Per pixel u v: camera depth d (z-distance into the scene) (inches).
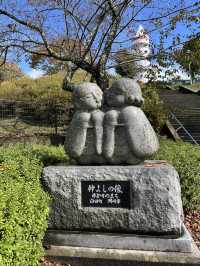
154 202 68.2
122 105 74.1
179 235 67.8
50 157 99.4
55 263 67.4
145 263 64.9
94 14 162.1
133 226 68.9
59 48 165.6
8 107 262.4
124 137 73.0
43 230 62.8
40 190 65.9
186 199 98.5
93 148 74.2
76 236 70.3
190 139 233.9
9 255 45.4
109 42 159.0
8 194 53.0
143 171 69.1
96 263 66.6
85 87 75.4
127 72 191.2
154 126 214.5
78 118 75.2
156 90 213.9
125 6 161.2
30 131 238.7
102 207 70.6
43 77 367.9
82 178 71.3
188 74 181.5
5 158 95.3
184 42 162.7
